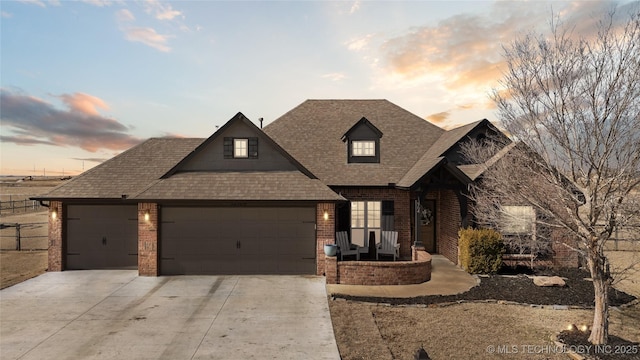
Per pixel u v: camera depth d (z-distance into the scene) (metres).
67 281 11.92
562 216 7.68
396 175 15.83
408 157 16.89
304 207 13.05
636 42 6.42
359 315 8.82
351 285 11.52
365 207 15.69
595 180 7.05
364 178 15.66
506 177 8.05
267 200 12.45
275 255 12.95
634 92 6.32
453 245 14.52
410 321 8.47
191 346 7.08
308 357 6.64
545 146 7.57
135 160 15.33
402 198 15.64
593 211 6.90
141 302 9.80
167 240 12.86
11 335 7.59
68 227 13.49
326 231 12.83
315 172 15.97
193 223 12.91
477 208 12.56
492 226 13.00
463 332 7.83
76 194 13.19
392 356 6.70
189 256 12.84
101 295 10.44
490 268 12.63
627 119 6.44
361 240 15.60
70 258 13.47
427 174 13.23
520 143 8.09
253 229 12.98
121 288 11.14
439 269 13.33
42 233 22.95
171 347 7.04
